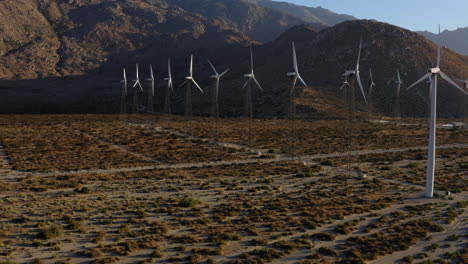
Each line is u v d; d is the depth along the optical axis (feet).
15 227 125.29
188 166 248.52
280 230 130.00
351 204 161.89
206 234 124.26
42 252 107.14
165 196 171.01
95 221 133.59
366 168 246.88
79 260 102.94
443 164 262.67
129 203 156.46
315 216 144.66
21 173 215.10
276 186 194.39
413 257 110.83
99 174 216.74
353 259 106.52
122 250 109.50
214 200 166.09
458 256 111.14
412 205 162.40
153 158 276.00
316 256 109.29
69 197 164.66
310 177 217.56
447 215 148.46
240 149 314.14
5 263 97.09
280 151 312.91
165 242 117.08
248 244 117.29
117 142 343.05
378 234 127.24
